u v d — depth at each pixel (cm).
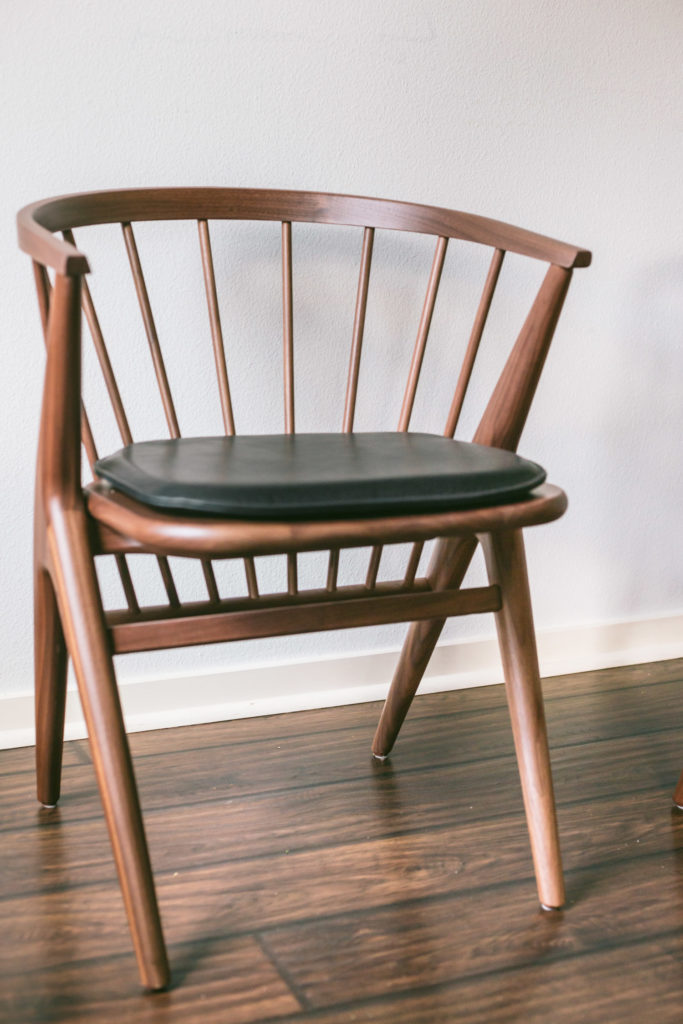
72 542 80
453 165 137
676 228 152
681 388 158
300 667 140
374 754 125
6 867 98
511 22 136
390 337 137
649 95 146
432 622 112
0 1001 78
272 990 80
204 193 108
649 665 161
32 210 87
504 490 80
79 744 128
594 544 158
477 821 109
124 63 118
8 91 113
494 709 141
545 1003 79
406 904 93
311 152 129
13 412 121
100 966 83
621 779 120
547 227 144
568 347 149
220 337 110
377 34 129
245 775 119
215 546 71
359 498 75
